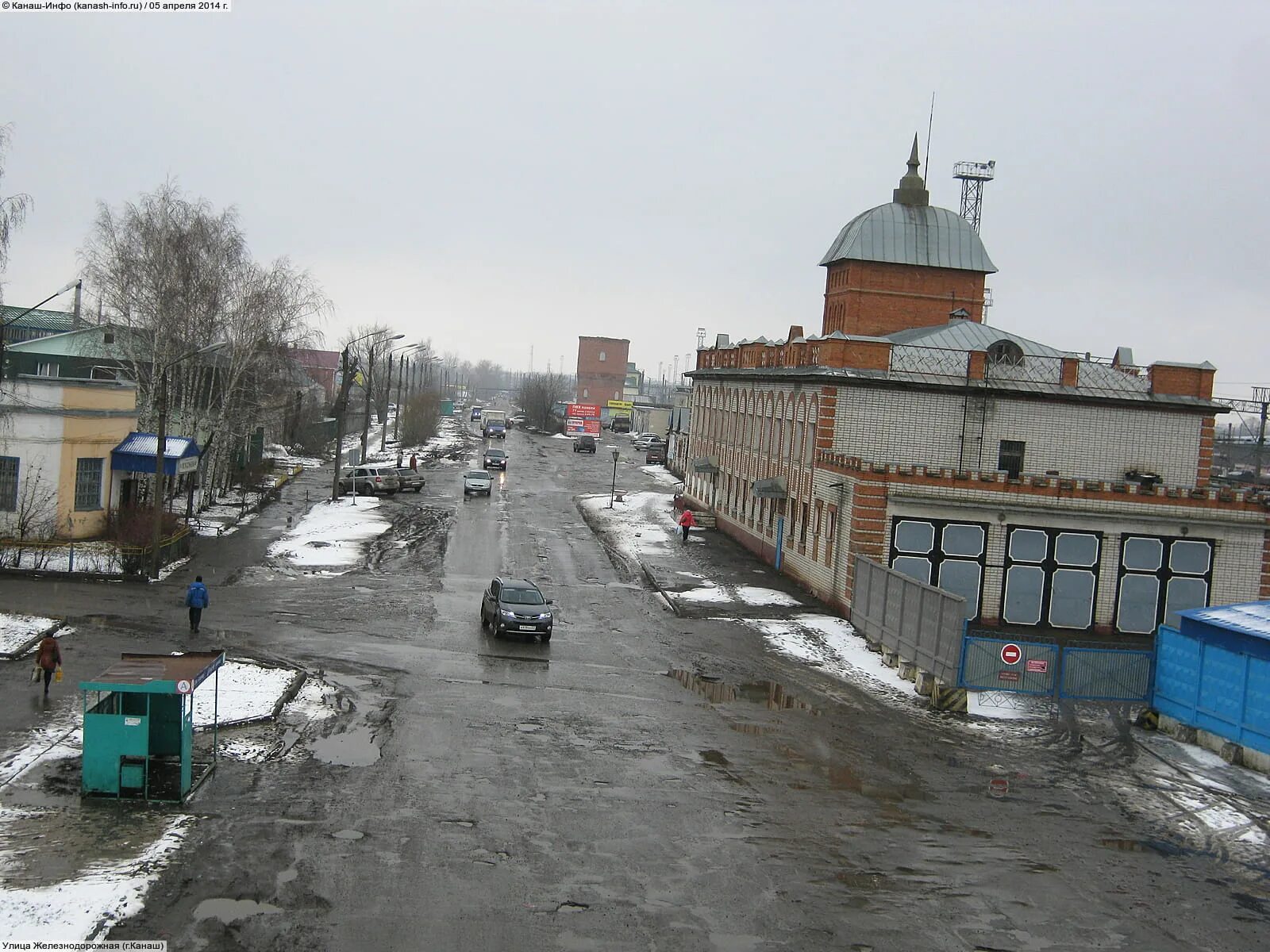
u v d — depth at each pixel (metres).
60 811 14.74
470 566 38.53
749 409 48.41
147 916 11.95
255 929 11.80
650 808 16.55
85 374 54.25
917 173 47.56
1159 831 17.22
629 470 86.06
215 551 37.84
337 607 30.33
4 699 19.73
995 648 23.94
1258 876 15.59
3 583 29.95
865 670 27.38
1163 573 32.88
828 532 35.41
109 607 27.97
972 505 32.19
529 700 22.50
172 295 43.25
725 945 12.20
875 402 36.09
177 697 16.12
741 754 19.78
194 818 14.82
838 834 16.02
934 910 13.59
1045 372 37.34
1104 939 13.12
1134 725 23.53
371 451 87.06
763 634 30.83
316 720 19.94
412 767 17.66
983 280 46.44
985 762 20.33
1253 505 32.78
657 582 37.16
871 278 45.81
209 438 46.59
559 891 13.34
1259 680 20.83
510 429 137.75
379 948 11.57
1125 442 37.00
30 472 35.09
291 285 49.22
